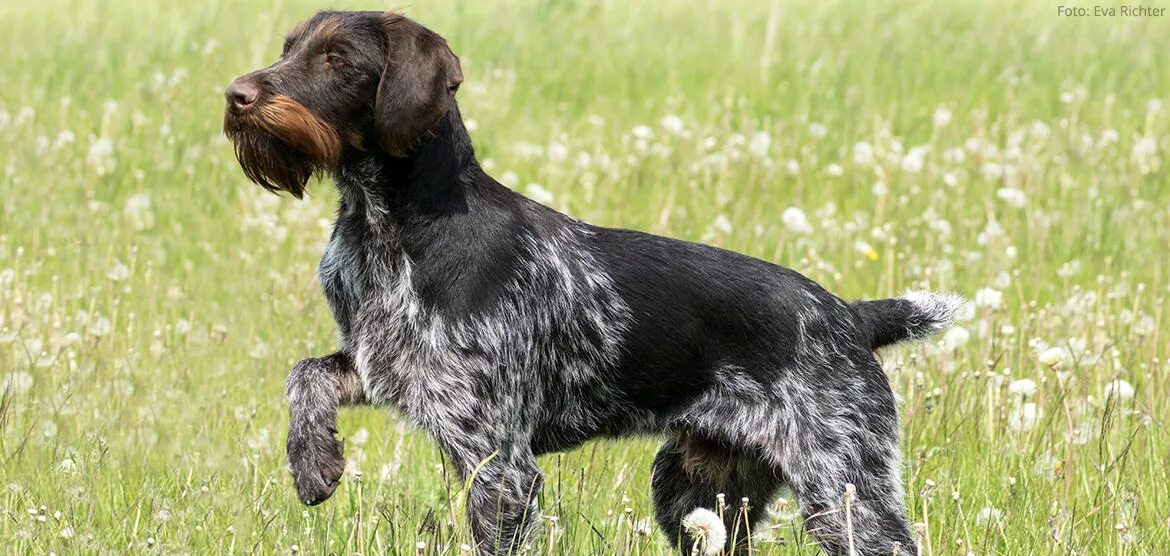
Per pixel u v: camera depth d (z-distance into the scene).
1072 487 10.20
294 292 13.66
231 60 22.47
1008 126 20.42
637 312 8.95
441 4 28.03
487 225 8.72
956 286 14.08
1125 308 13.55
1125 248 16.09
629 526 8.70
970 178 18.53
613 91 23.16
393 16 8.71
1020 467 10.25
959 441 10.84
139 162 17.94
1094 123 21.64
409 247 8.59
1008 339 12.38
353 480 9.63
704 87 23.34
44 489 9.61
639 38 27.05
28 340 11.97
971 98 22.58
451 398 8.48
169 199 16.92
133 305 13.45
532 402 8.84
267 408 11.41
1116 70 24.41
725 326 8.95
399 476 10.20
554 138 19.22
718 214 16.48
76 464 9.81
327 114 8.55
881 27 27.84
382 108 8.45
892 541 8.80
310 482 8.39
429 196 8.62
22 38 24.86
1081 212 17.09
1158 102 21.73
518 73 23.72
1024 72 24.41
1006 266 14.92
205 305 13.84
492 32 26.61
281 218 16.22
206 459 10.30
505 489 8.53
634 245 9.17
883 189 16.41
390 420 10.80
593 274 8.96
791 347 8.90
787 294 9.02
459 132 8.79
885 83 23.41
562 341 8.88
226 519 9.24
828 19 28.86
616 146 19.56
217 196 16.98
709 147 18.31
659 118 20.97
